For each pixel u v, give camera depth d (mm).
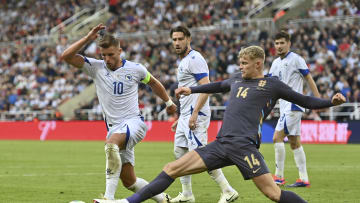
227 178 22922
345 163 29859
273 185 12102
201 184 21062
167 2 73875
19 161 31906
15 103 68625
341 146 43312
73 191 19047
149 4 75250
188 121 17156
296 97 12539
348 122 45719
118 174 13805
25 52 75062
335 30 58875
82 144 48719
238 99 12648
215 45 63000
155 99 57375
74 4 81750
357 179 22719
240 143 12203
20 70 73125
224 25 65625
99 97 14656
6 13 85750
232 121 12477
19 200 16953
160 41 67625
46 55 73188
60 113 62875
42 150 41156
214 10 69688
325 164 29328
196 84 17156
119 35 71688
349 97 50719
